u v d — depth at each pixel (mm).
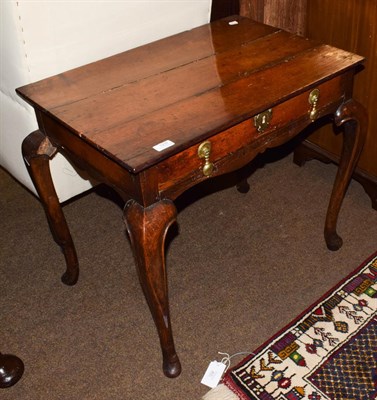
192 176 1325
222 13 2172
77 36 1562
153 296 1374
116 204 2211
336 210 1851
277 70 1499
